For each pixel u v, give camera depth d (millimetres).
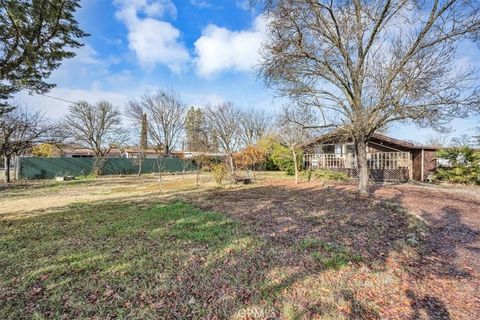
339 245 4039
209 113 24641
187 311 2361
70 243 4203
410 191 10180
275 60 8594
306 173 16125
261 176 18109
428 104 7336
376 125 8250
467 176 12414
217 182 13898
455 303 2584
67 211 6898
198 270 3172
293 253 3713
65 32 6551
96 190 12172
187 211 6629
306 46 8375
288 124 12602
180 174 24609
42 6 5820
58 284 2832
